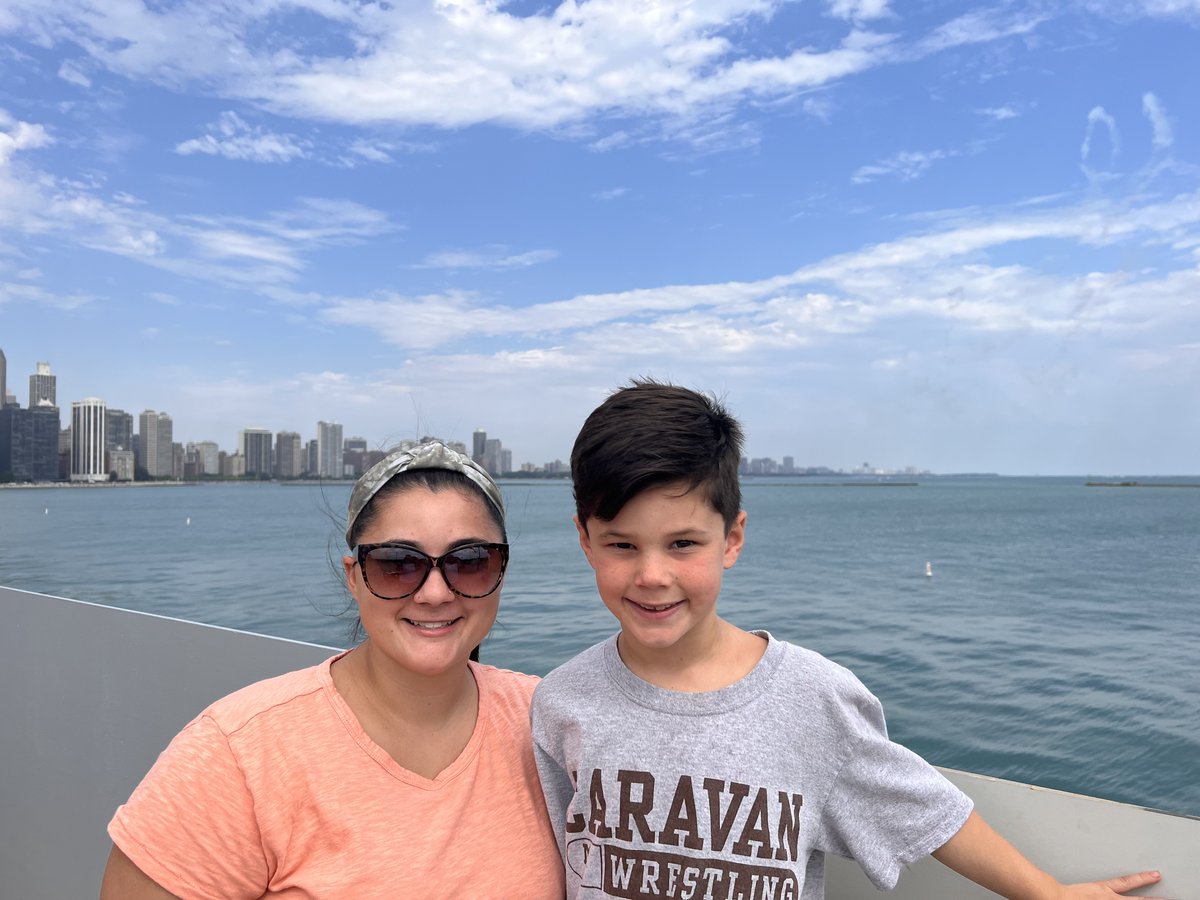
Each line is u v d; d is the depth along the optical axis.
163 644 2.36
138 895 1.20
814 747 1.30
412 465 1.33
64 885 2.65
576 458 1.38
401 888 1.25
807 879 1.34
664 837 1.29
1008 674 13.81
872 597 23.45
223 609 21.08
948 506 95.31
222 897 1.24
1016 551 39.22
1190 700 11.88
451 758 1.39
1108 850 1.24
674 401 1.33
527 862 1.39
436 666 1.29
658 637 1.33
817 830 1.31
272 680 1.37
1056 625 18.88
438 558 1.29
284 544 41.81
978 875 1.25
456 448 1.41
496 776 1.42
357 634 1.62
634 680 1.40
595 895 1.34
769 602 22.45
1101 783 8.79
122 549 40.03
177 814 1.19
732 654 1.42
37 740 2.76
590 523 1.38
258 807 1.23
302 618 19.45
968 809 1.25
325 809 1.25
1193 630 18.16
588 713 1.41
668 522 1.29
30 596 2.79
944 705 11.77
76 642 2.63
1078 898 1.20
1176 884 1.19
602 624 16.50
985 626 18.67
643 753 1.34
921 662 14.82
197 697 2.27
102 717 2.55
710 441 1.30
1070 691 12.55
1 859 2.88
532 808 1.45
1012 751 9.79
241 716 1.27
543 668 12.74
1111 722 10.79
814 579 27.84
